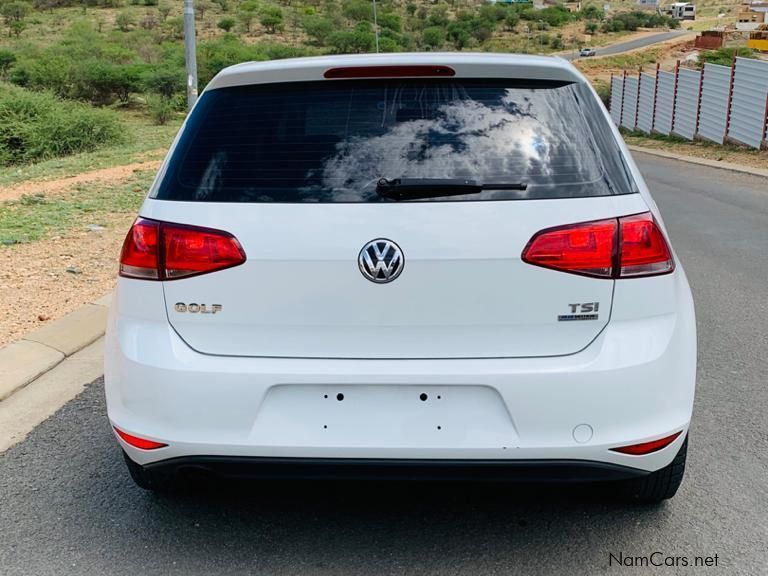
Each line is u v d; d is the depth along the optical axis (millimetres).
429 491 3451
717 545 3008
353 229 2629
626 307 2674
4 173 17500
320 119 2801
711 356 5160
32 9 98625
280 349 2699
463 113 2781
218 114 2898
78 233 9289
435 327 2641
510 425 2641
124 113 36250
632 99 33281
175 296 2732
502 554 2967
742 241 9188
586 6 156125
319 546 3035
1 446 3943
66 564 2938
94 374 4906
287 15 100188
